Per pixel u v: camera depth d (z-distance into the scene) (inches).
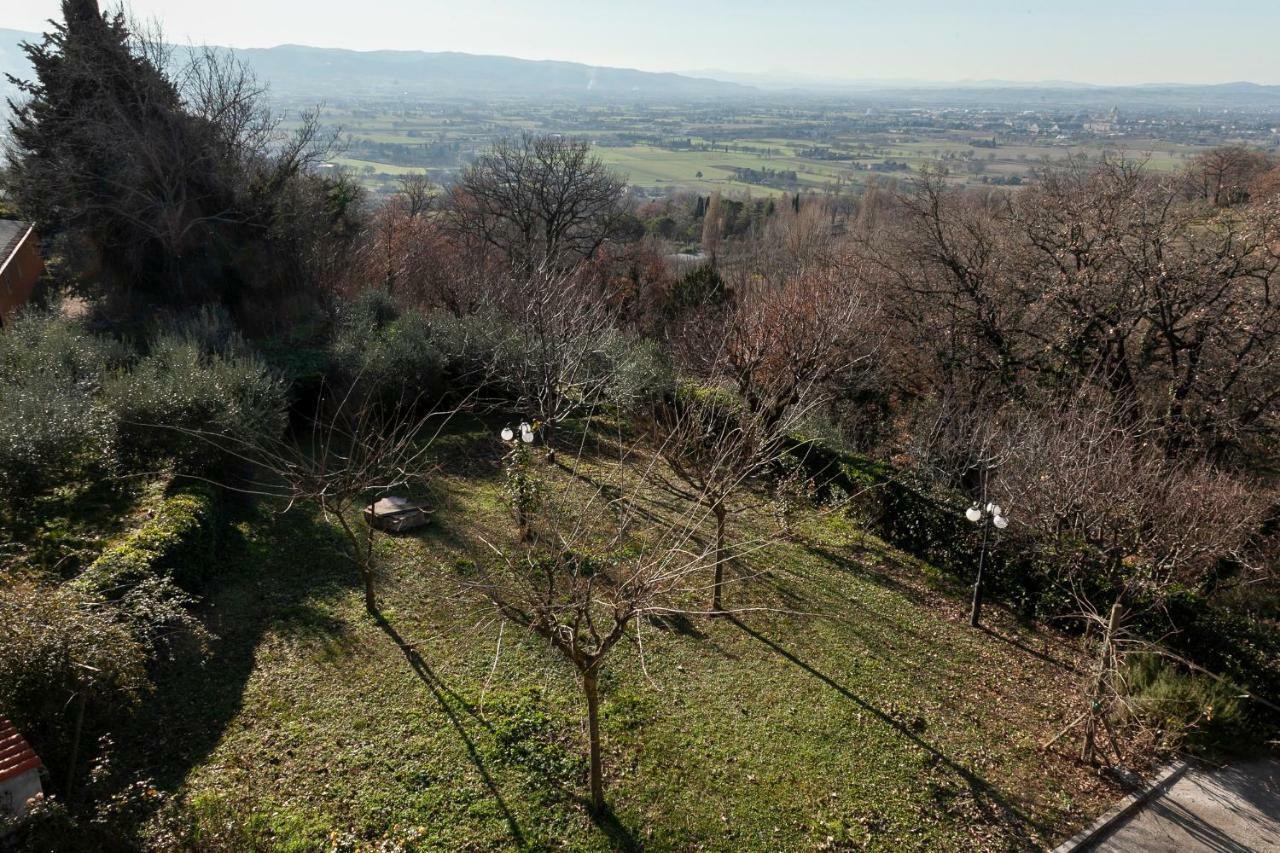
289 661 370.0
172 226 806.5
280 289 922.1
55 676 274.4
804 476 673.0
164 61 879.7
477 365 742.5
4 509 450.0
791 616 472.4
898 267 925.8
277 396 582.6
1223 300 700.0
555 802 307.4
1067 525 510.6
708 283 999.0
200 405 524.1
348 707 343.9
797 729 370.6
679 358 840.9
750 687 398.3
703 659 416.2
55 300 844.6
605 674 389.4
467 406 715.4
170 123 828.6
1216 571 563.2
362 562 408.5
